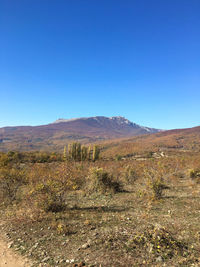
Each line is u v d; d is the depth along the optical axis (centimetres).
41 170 1323
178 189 1127
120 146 11188
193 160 2586
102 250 418
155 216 636
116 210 731
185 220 586
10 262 405
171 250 402
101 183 1115
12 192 955
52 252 429
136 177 1461
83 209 757
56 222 598
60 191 744
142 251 404
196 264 354
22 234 536
